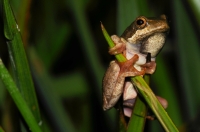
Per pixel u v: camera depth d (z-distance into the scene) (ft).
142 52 1.14
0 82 1.31
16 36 1.02
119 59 1.04
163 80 1.30
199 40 1.27
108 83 1.13
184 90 1.30
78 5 1.31
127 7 1.20
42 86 1.23
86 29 1.30
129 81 1.15
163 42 1.13
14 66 1.04
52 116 1.25
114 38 1.10
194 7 1.04
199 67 1.28
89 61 1.31
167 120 0.99
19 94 1.00
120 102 1.16
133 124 1.03
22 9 1.12
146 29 1.12
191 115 1.30
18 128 1.32
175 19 1.27
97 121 1.46
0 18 1.11
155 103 0.99
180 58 1.29
